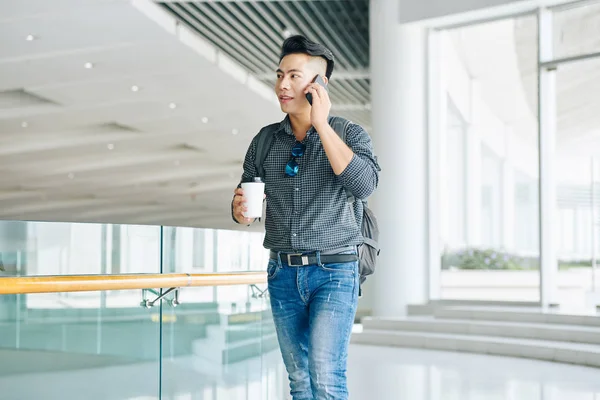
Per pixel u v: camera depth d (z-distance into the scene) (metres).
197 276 3.70
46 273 3.33
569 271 8.86
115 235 3.55
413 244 9.88
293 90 2.05
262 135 2.20
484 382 6.03
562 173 8.99
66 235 3.39
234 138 18.17
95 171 20.77
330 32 11.58
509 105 9.63
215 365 3.99
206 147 19.42
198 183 24.94
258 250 4.53
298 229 2.08
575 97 8.93
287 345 2.19
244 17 10.19
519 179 9.47
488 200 9.74
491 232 9.69
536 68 9.42
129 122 15.81
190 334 3.80
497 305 9.52
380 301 9.92
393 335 8.70
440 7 9.59
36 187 22.89
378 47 10.10
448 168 10.15
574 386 5.82
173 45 10.12
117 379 3.44
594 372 6.50
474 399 5.33
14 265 3.24
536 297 9.19
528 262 9.30
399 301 9.82
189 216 29.58
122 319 3.47
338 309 2.04
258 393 4.36
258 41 11.45
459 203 10.01
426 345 8.41
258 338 4.38
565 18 9.12
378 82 10.08
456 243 9.99
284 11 10.58
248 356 4.27
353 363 7.18
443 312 9.21
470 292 9.78
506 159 9.60
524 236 9.38
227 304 4.08
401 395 5.48
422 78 10.13
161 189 24.88
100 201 25.88
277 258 2.15
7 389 3.08
